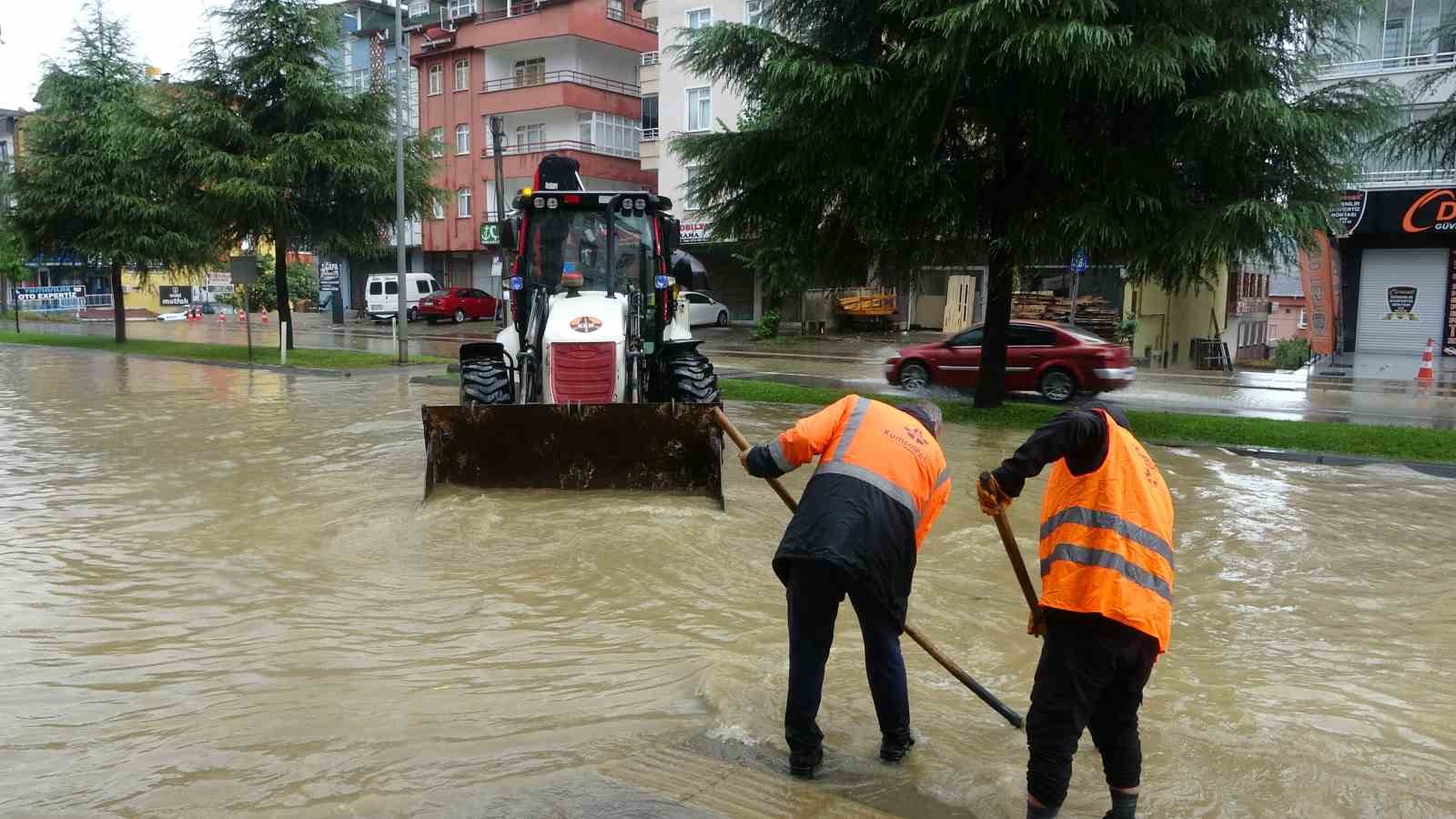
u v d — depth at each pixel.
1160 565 3.12
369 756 3.68
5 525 7.53
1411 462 10.47
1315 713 4.23
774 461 3.79
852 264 15.16
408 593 5.82
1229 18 12.01
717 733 3.90
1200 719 4.13
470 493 8.01
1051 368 16.62
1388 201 24.39
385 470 9.77
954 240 14.21
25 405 15.23
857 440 3.70
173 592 5.86
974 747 3.83
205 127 22.88
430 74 44.53
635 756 3.70
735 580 6.09
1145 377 21.73
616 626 5.25
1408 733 4.02
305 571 6.29
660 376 9.77
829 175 13.34
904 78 12.79
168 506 8.19
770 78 12.77
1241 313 29.12
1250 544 7.32
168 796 3.37
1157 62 11.02
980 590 5.97
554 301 8.88
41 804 3.31
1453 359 24.91
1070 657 3.10
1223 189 12.90
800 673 3.52
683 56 14.45
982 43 11.62
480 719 4.04
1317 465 10.74
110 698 4.26
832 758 3.71
